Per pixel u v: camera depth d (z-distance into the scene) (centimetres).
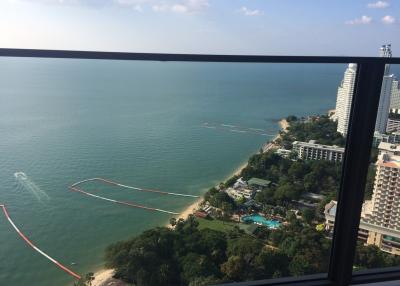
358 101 151
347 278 163
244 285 161
